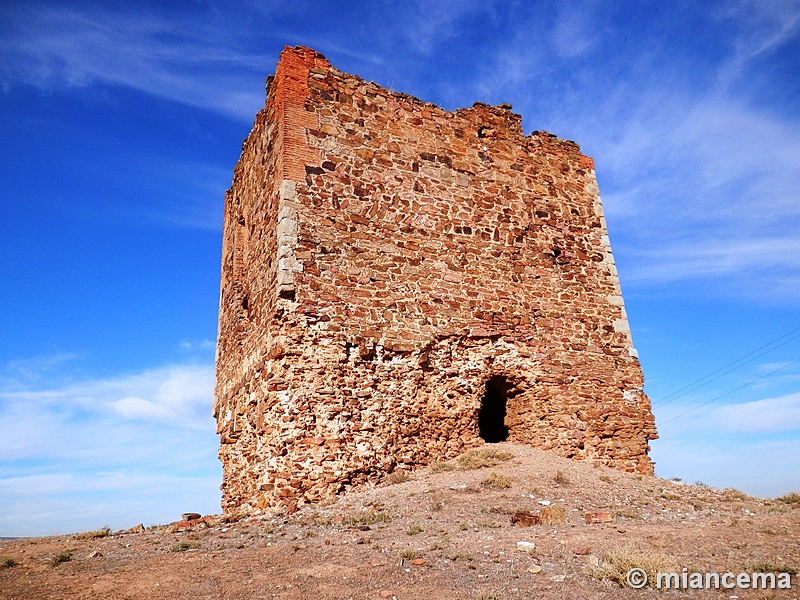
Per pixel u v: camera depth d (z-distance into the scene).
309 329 13.33
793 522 8.91
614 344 17.44
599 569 6.80
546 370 16.17
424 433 14.11
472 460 13.51
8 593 6.54
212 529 10.53
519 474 12.50
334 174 14.78
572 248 17.95
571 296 17.34
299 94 14.97
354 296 14.09
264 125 16.44
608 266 18.38
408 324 14.62
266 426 12.99
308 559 7.67
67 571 7.54
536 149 18.50
